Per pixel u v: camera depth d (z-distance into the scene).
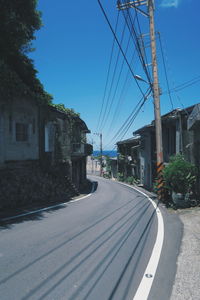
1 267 5.66
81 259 6.17
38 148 19.30
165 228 9.41
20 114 17.16
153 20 17.28
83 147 30.30
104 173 63.31
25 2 14.36
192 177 14.71
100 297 4.45
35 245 7.20
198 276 5.29
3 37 14.59
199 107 13.62
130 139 42.75
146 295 4.53
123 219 11.04
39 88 20.05
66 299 4.37
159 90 17.41
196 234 8.52
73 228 9.27
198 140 15.16
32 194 15.70
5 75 14.51
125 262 6.01
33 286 4.81
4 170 15.18
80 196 21.05
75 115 25.59
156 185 17.69
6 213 12.20
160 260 6.16
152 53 17.42
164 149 23.78
